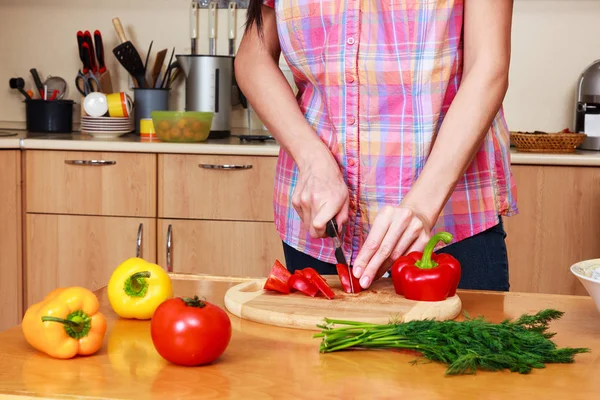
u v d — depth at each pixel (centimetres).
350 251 150
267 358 95
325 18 141
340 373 89
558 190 262
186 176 274
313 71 147
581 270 115
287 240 154
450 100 142
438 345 93
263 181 271
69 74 334
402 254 122
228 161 272
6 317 284
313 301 117
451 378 88
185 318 90
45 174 280
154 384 85
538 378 88
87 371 90
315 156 133
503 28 130
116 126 299
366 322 107
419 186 123
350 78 142
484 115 126
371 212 148
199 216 275
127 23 328
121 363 93
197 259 277
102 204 279
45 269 283
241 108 325
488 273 146
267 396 82
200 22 324
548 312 103
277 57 157
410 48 138
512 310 119
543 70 308
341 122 145
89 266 282
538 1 305
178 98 328
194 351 90
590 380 88
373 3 139
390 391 84
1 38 335
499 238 148
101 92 323
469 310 119
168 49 327
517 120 311
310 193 129
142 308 110
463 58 139
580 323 111
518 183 263
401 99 142
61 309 94
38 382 86
